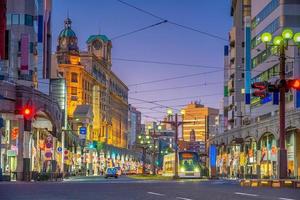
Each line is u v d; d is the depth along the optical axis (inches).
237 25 4119.1
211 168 3223.4
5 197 806.5
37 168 2785.4
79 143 4475.9
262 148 2810.0
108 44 6333.7
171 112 2746.1
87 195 844.6
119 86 7007.9
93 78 5605.3
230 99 4190.5
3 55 1579.7
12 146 2326.5
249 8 4097.0
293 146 2417.6
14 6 2657.5
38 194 886.4
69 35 5305.1
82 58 5585.6
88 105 4953.3
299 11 2741.1
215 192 901.8
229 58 4313.5
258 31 3174.2
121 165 6279.5
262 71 3070.9
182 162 2598.4
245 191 951.0
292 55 2556.6
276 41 1288.1
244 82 3602.4
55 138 3122.5
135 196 799.7
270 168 2679.6
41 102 2356.1
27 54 2429.9
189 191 941.2
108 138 6097.4
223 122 4628.4
